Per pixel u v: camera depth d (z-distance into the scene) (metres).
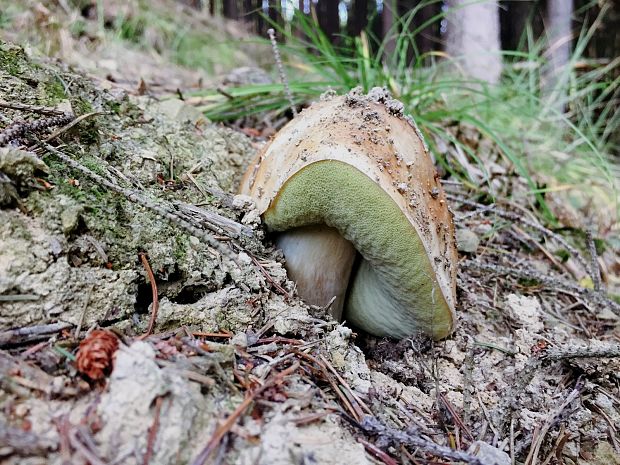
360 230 0.19
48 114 0.20
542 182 0.45
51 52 0.37
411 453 0.16
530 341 0.25
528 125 0.54
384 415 0.17
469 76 0.51
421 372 0.21
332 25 1.17
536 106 0.54
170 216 0.18
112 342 0.14
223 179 0.26
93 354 0.13
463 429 0.18
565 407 0.20
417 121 0.37
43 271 0.15
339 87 0.39
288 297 0.20
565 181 0.49
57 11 0.54
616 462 0.19
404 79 0.42
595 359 0.22
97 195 0.18
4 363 0.13
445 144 0.41
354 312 0.25
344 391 0.17
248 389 0.15
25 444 0.11
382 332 0.25
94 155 0.21
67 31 0.46
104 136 0.22
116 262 0.18
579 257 0.30
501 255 0.33
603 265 0.37
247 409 0.14
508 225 0.35
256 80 0.53
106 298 0.16
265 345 0.18
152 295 0.19
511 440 0.18
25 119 0.19
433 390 0.21
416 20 1.08
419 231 0.19
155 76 0.48
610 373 0.23
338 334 0.19
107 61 0.45
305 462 0.13
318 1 1.15
